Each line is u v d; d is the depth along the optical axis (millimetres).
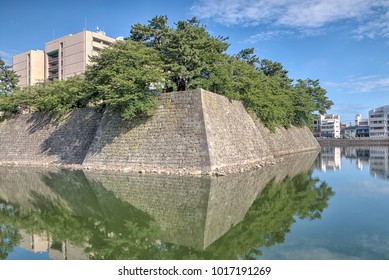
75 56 69125
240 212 13453
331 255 8672
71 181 21375
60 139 32781
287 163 32406
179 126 24328
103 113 30203
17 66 77750
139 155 25172
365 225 11414
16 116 37906
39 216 13523
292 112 48125
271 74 50781
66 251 9539
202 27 28219
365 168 28562
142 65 25000
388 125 95312
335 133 109188
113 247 9688
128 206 14648
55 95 33625
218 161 23547
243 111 33719
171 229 11375
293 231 10852
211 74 28094
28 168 29906
